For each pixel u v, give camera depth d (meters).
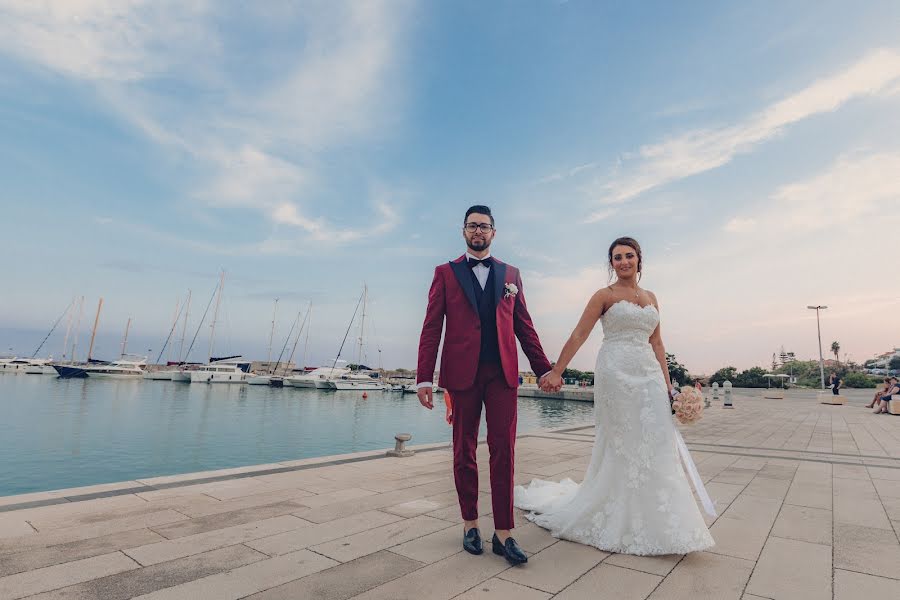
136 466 13.66
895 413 17.20
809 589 2.35
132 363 69.94
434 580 2.40
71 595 2.17
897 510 3.95
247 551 2.79
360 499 4.11
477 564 2.63
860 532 3.33
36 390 44.84
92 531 3.11
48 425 21.77
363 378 57.44
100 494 4.10
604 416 3.20
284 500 4.02
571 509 3.25
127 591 2.22
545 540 3.10
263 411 31.55
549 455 6.89
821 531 3.36
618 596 2.24
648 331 3.24
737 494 4.54
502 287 3.02
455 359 2.90
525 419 28.34
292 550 2.82
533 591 2.28
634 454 3.00
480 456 7.01
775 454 7.34
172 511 3.62
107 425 22.27
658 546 2.79
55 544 2.85
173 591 2.23
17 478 12.07
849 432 10.93
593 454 3.29
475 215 3.02
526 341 3.20
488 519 3.57
